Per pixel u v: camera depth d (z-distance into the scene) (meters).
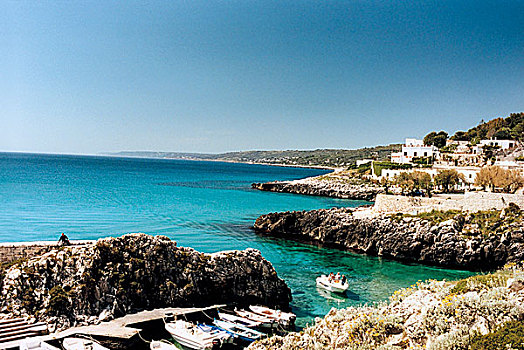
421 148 143.88
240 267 34.34
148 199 99.06
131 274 29.95
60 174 172.75
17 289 25.88
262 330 28.70
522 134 158.00
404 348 14.45
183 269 32.00
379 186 133.00
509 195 58.16
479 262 50.75
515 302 13.80
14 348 21.97
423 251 53.94
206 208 89.62
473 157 135.00
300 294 37.50
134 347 25.09
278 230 67.25
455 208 62.44
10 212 67.81
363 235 59.62
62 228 56.38
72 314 26.17
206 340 24.97
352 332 15.91
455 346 12.66
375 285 41.50
